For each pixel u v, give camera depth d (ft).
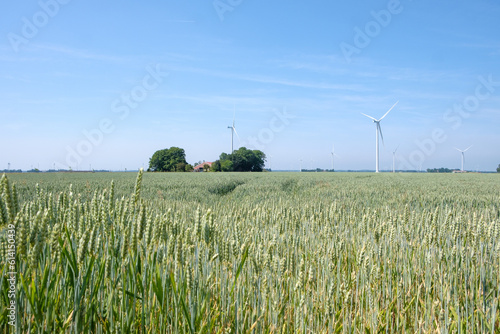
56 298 7.14
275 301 9.20
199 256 8.84
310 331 8.46
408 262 13.25
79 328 6.74
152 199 42.93
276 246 13.47
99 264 7.89
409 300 11.44
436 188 68.69
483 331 9.14
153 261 8.07
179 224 11.01
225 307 9.32
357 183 89.10
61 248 7.45
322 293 10.69
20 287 6.40
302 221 23.32
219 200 50.01
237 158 306.96
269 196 52.70
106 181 82.94
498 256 14.28
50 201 11.32
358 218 26.45
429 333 9.24
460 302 11.10
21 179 93.15
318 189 68.44
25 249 6.41
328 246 14.02
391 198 49.14
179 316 8.16
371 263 12.88
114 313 7.59
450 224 17.78
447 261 13.41
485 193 58.75
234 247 10.77
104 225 9.60
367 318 10.00
